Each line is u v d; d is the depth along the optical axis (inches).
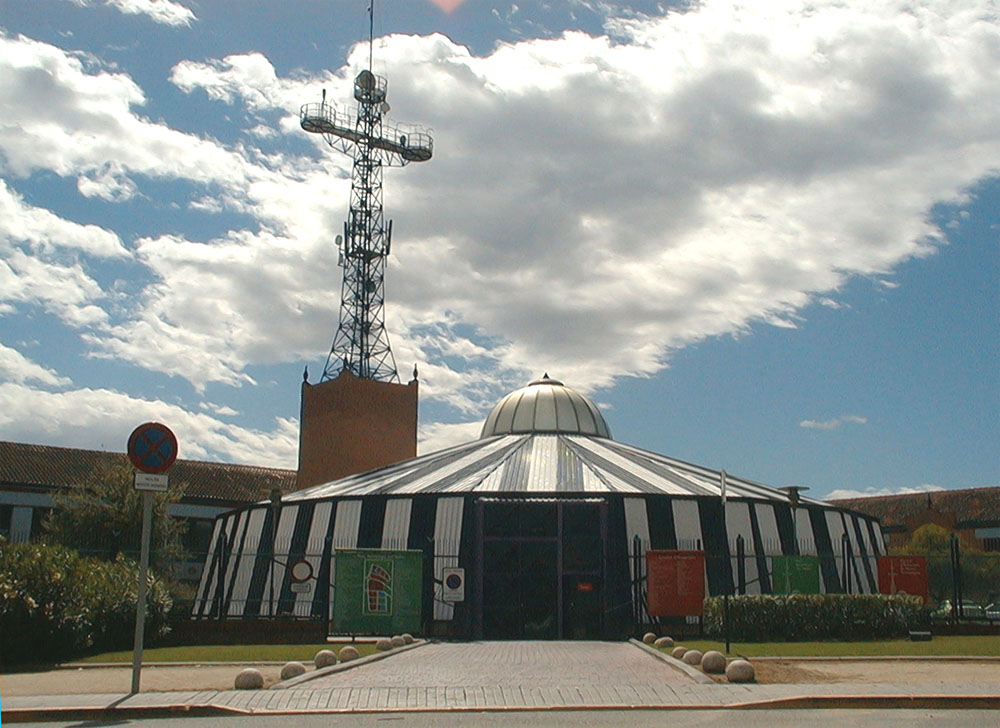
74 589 935.7
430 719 514.0
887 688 595.5
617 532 1456.7
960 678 674.2
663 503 1497.3
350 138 2785.4
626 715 524.1
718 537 1497.3
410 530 1496.1
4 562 882.8
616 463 1711.4
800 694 571.2
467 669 765.9
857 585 1664.6
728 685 625.6
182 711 542.0
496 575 1454.2
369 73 2849.4
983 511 3090.6
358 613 1226.6
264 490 2719.0
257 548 1702.8
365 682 663.1
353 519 1558.8
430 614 1439.5
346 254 2726.4
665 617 1352.1
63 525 1860.2
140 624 620.1
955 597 1283.2
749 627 1135.0
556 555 1459.2
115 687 655.1
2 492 2390.5
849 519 1768.0
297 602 1561.3
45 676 748.6
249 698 581.9
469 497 1483.8
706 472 1800.0
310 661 868.6
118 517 1860.2
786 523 1603.1
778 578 1385.3
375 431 2534.5
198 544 2728.8
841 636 1137.4
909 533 3115.2
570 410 2001.7
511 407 2022.6
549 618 1437.0
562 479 1562.5
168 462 642.2
